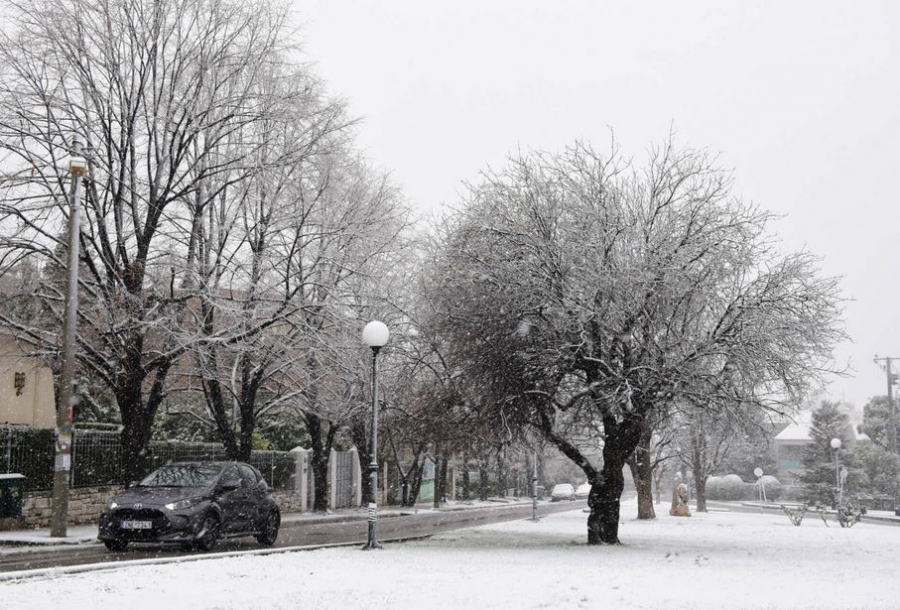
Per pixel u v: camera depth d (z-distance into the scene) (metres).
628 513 45.53
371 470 18.84
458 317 20.03
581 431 23.70
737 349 18.62
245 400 27.14
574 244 18.98
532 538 24.03
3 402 26.33
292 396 29.89
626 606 10.19
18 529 20.73
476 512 44.41
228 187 25.56
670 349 18.91
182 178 22.11
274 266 24.89
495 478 70.00
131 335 21.02
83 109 21.09
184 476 17.53
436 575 13.25
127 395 21.73
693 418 21.55
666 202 20.06
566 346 18.61
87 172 21.41
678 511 42.56
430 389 21.42
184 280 23.00
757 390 19.97
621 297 18.62
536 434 22.25
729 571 15.07
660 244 19.09
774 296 19.11
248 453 27.08
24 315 22.39
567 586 12.06
